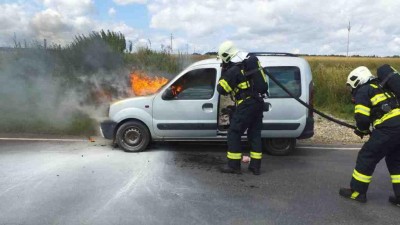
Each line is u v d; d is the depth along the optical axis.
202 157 7.19
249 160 7.08
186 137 7.33
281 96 7.17
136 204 4.86
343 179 6.10
